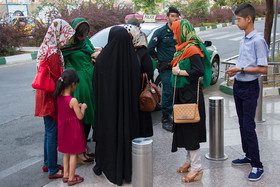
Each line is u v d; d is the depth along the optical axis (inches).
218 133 164.2
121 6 789.9
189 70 136.4
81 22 158.7
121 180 143.9
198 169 146.3
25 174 166.7
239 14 140.6
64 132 143.4
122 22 730.2
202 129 146.6
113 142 143.6
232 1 1040.8
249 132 145.5
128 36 143.7
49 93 147.9
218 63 347.3
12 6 932.0
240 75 145.4
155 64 242.2
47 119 152.9
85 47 168.7
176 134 146.1
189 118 135.5
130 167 144.6
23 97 305.1
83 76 166.1
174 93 143.0
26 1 992.9
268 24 302.8
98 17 658.8
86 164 169.8
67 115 142.3
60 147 145.6
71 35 150.6
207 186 142.3
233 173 152.8
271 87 283.9
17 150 195.5
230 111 245.4
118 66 142.5
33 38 644.7
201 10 1081.4
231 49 573.3
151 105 150.2
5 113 260.5
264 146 180.9
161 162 167.5
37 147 199.9
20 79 382.9
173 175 153.4
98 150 150.3
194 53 136.2
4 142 206.8
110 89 142.0
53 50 147.6
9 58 511.2
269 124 213.5
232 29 927.7
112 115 142.6
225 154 173.0
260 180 145.6
